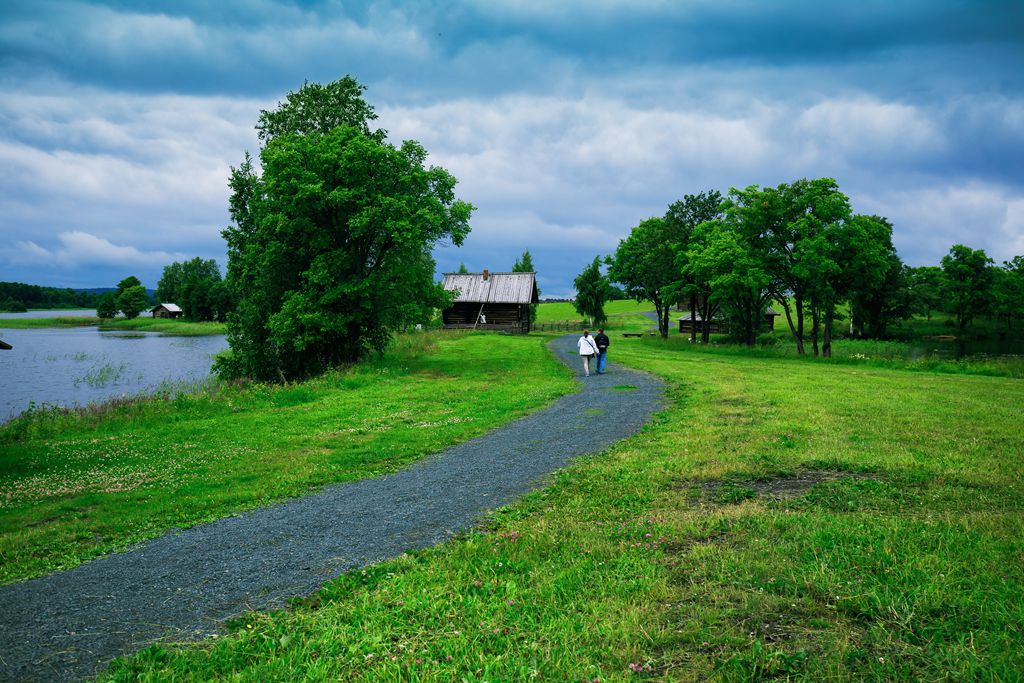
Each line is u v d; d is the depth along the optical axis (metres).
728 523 7.01
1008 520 6.54
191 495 10.66
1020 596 4.68
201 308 142.00
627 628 4.59
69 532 8.74
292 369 33.78
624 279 60.59
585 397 20.28
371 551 7.13
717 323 76.06
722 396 18.36
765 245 40.25
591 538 6.77
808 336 63.44
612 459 11.11
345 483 10.88
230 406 21.44
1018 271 83.12
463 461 12.02
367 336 33.75
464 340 53.03
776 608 4.81
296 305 29.66
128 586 6.47
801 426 12.91
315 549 7.33
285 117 40.00
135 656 4.74
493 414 17.52
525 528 7.34
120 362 53.75
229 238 34.91
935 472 8.91
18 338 89.50
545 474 10.51
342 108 40.31
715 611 4.77
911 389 19.31
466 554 6.54
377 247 32.62
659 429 13.81
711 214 56.47
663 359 35.84
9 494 11.60
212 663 4.55
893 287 61.78
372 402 20.92
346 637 4.75
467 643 4.55
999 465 9.21
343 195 28.77
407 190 31.92
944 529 6.32
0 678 4.56
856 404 15.79
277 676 4.26
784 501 7.89
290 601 5.74
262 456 13.59
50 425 19.17
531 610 5.04
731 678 3.88
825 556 5.68
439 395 21.95
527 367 31.64
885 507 7.40
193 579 6.57
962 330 74.56
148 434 17.16
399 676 4.14
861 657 4.06
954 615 4.47
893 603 4.68
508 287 72.19
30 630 5.44
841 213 37.00
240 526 8.58
